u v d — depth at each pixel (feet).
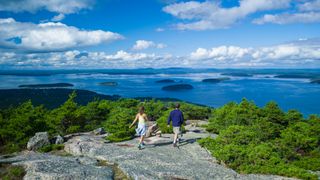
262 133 65.82
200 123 98.58
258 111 78.18
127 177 40.52
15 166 43.73
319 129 68.64
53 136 72.28
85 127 90.38
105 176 39.70
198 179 39.58
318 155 59.47
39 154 53.62
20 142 65.57
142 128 53.26
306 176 42.96
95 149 53.47
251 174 44.39
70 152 55.83
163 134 69.41
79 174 39.14
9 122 76.33
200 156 49.70
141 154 49.70
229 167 47.21
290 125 76.54
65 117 85.92
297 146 61.16
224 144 54.24
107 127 70.59
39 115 85.71
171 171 41.34
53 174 38.24
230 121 75.77
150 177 38.60
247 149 50.06
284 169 44.68
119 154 50.06
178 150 53.16
